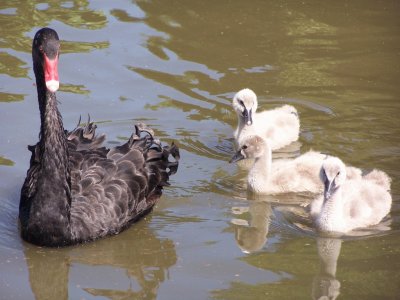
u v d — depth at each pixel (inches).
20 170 382.3
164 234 343.3
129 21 550.3
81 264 320.2
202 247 333.1
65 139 324.8
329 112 445.4
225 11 573.3
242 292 298.5
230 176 394.6
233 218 358.3
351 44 526.6
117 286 304.8
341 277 308.5
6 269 314.0
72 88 459.2
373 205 357.7
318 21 560.4
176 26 546.0
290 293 297.3
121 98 451.5
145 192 349.1
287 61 502.3
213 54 507.5
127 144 359.9
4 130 413.1
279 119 428.1
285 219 359.9
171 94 458.3
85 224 329.4
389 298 292.0
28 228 327.0
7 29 528.1
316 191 387.2
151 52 505.7
